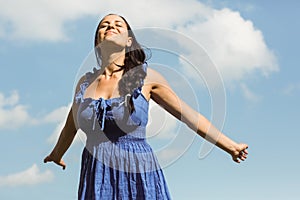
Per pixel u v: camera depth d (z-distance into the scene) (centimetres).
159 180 392
